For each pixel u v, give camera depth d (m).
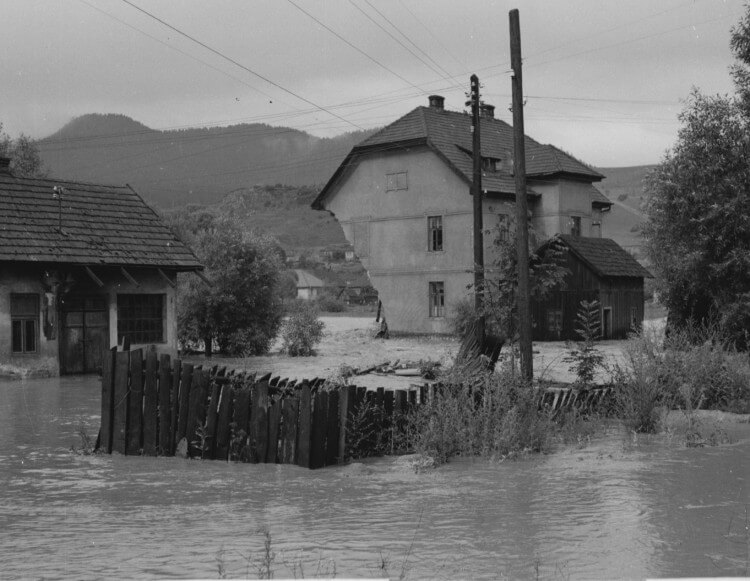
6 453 12.65
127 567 6.76
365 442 12.38
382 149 46.78
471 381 13.95
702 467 11.28
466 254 43.72
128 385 12.62
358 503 9.21
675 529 7.93
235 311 34.25
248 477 10.80
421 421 12.71
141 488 10.11
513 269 17.77
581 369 17.02
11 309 25.41
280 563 6.86
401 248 46.38
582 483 10.25
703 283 26.69
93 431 14.88
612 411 16.45
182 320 34.28
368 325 60.47
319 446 11.59
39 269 25.92
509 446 12.38
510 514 8.60
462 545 7.40
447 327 44.12
